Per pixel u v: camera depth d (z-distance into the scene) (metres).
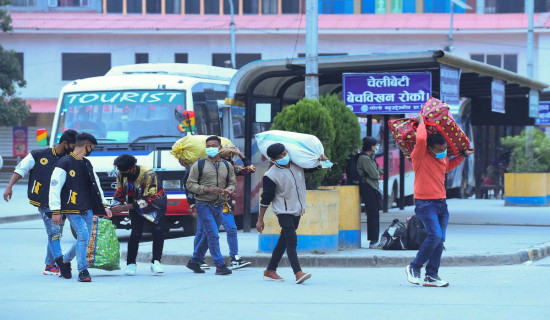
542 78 130.38
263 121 47.03
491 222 52.22
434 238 27.08
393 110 44.00
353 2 144.00
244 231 46.78
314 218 34.25
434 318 21.64
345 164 38.03
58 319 21.89
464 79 54.62
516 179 69.94
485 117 68.25
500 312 22.52
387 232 36.19
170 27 132.75
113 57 134.62
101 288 27.64
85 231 29.27
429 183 27.12
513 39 131.00
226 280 29.66
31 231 54.12
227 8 144.25
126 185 30.77
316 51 43.78
